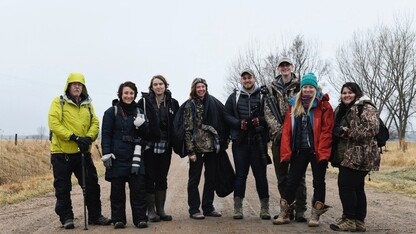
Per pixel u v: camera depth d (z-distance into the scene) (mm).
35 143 27359
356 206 6512
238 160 7398
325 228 6664
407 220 7414
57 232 6555
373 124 6086
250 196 10531
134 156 6785
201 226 6816
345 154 6375
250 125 7234
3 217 8055
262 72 34625
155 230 6543
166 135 7250
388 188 11852
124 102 6930
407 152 24469
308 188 11844
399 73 35312
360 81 35500
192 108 7355
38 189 11906
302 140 6742
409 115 37938
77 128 6859
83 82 6988
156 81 7191
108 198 10281
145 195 6871
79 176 7047
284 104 7078
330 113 6660
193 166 7504
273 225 6883
